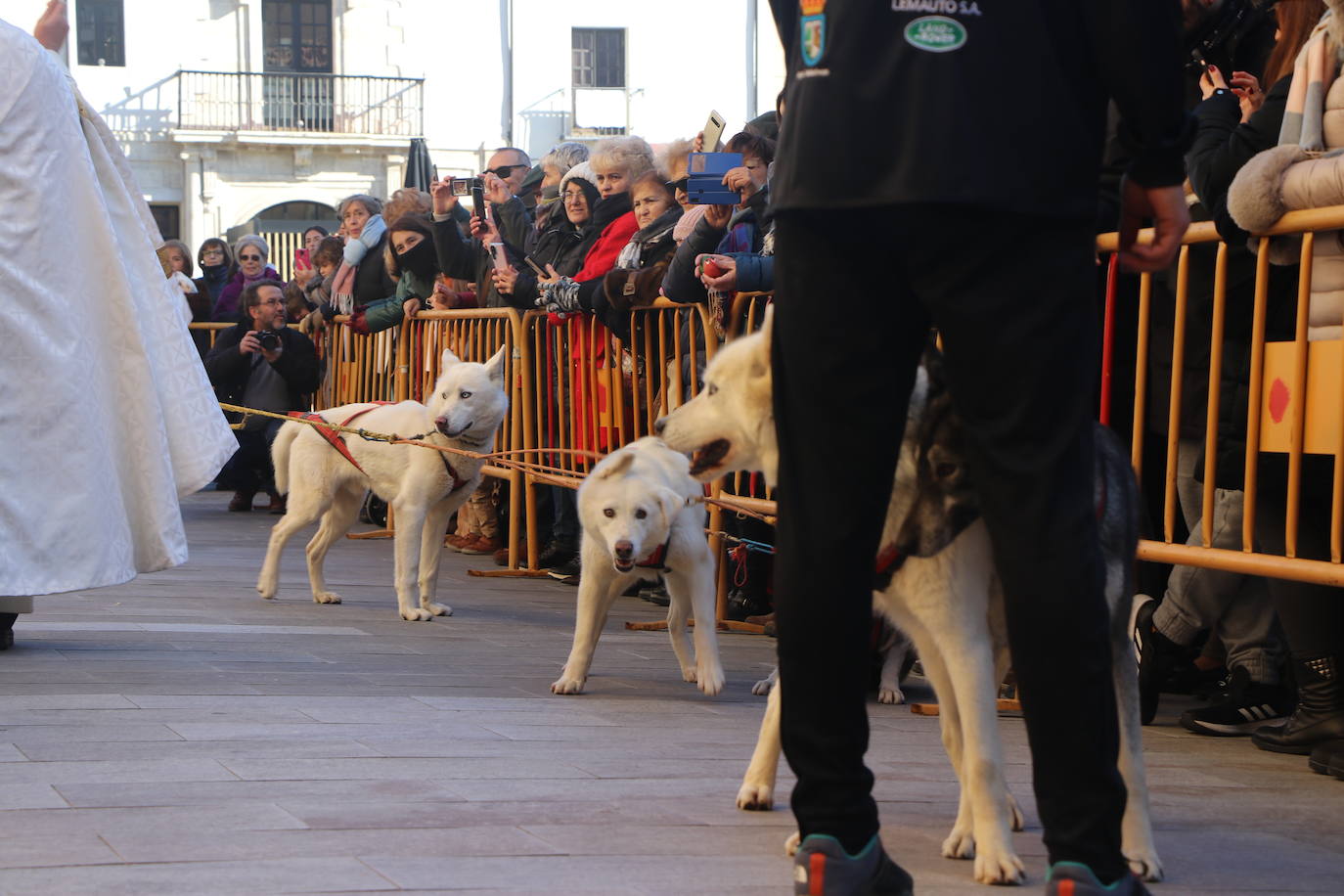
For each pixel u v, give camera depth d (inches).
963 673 133.5
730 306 320.8
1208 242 216.8
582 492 245.8
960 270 110.0
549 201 470.6
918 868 142.7
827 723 120.7
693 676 265.4
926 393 128.6
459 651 290.7
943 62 107.7
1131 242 122.3
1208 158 217.9
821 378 115.9
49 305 243.9
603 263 393.4
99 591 362.6
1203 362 221.5
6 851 134.7
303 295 661.9
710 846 146.9
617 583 248.8
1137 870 142.1
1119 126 115.0
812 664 120.1
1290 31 228.7
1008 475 112.1
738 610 352.5
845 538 118.0
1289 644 208.2
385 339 548.7
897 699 249.4
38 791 158.2
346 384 592.7
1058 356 110.1
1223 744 219.5
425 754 186.7
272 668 256.4
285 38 1614.2
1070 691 111.5
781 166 116.3
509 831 148.9
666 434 153.3
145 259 269.3
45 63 247.9
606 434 391.5
